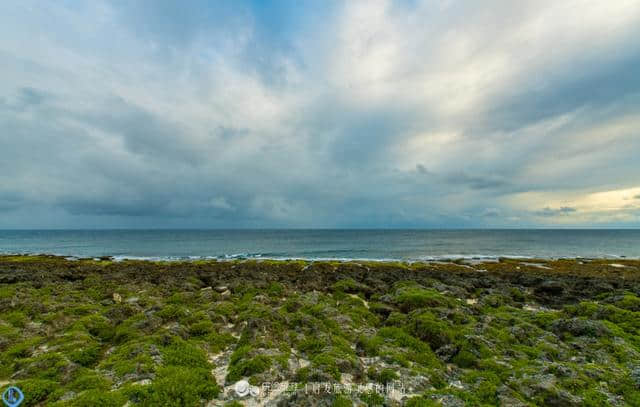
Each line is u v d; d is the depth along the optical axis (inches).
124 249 3400.6
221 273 1425.9
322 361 449.4
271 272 1472.7
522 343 560.7
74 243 4266.7
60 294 900.0
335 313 713.6
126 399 353.1
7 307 720.3
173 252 3078.2
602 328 581.0
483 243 4178.2
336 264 1824.6
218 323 660.1
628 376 417.1
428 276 1368.1
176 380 390.0
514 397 368.8
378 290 1082.1
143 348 481.4
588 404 356.8
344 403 352.8
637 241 4697.3
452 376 454.0
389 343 561.9
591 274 1550.2
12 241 4702.3
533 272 1615.4
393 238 5423.2
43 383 384.5
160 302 830.5
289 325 633.0
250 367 438.9
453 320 671.1
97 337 582.6
